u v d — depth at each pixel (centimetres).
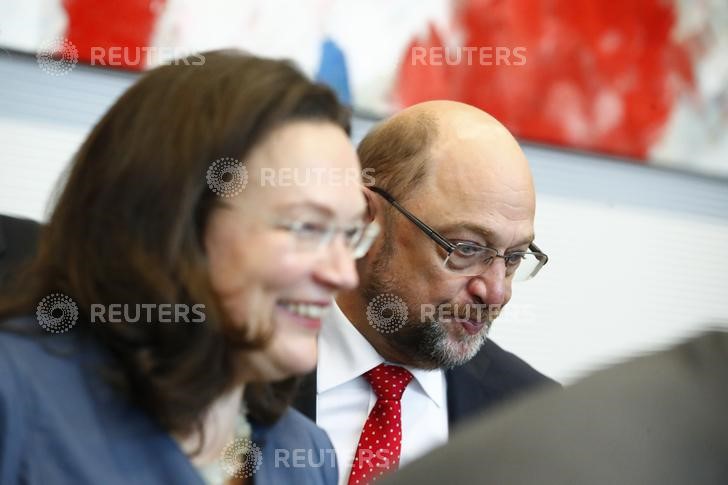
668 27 748
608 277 749
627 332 757
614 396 135
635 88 737
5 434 210
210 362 223
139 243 221
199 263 224
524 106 692
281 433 273
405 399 398
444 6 661
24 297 233
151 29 569
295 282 229
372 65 638
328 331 396
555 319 732
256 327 227
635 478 124
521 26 686
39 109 556
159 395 217
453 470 125
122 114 235
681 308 778
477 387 416
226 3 589
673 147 757
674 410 133
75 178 235
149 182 223
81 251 228
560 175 728
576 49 710
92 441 216
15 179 552
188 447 234
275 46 605
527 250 405
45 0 547
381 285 390
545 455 125
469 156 388
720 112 771
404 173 394
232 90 230
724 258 794
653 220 765
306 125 236
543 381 429
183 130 226
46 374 220
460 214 382
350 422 389
